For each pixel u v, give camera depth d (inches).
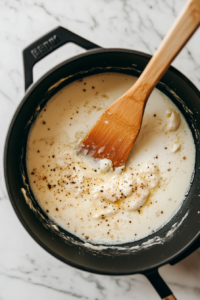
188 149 17.7
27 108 16.5
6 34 18.4
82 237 17.4
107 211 17.3
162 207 17.6
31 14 18.5
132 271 15.3
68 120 17.6
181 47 13.9
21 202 16.5
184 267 18.1
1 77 18.4
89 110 17.7
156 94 17.9
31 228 16.2
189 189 17.6
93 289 18.0
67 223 17.4
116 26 18.6
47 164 17.5
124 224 17.5
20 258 18.1
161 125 17.7
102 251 17.2
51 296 17.9
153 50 18.5
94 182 17.3
